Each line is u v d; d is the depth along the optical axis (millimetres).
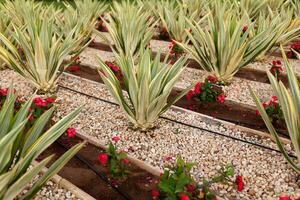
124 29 4605
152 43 6105
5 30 4910
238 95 4008
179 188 2189
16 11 6105
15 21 5754
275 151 3033
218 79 4234
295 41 5695
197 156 2994
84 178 2754
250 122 3461
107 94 4105
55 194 2543
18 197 2467
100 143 3135
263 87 4199
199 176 2746
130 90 3012
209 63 4121
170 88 2979
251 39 3984
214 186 2635
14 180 1903
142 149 3088
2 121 2086
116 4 5988
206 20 5762
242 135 3277
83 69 4953
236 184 2443
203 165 2881
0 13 5312
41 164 1804
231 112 3670
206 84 3686
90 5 6703
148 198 2521
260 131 3270
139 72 3051
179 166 2387
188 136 3275
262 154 3014
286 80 4453
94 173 2809
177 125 3449
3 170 1919
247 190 2605
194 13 5613
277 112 3326
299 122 2395
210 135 3297
